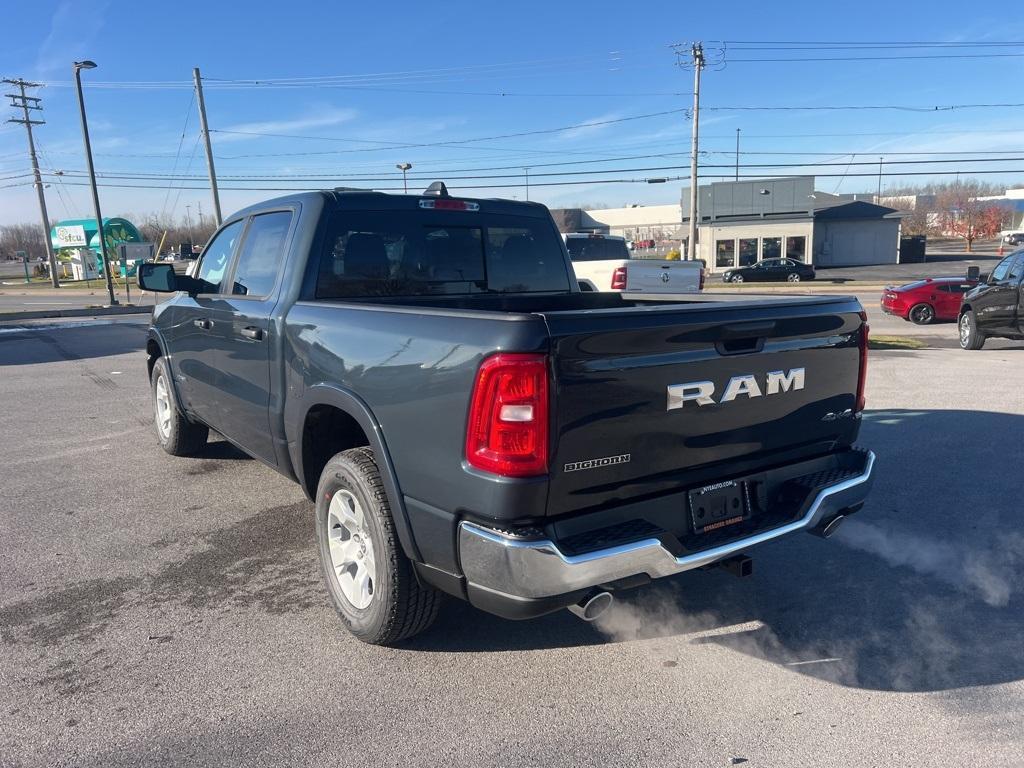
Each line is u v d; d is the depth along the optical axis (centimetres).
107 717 291
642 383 279
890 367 1094
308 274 400
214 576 418
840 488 334
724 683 313
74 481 584
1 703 301
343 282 411
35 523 496
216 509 522
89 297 4016
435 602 326
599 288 1342
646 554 275
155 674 321
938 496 536
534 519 265
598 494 278
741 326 301
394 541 313
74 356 1359
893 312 2006
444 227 455
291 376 381
